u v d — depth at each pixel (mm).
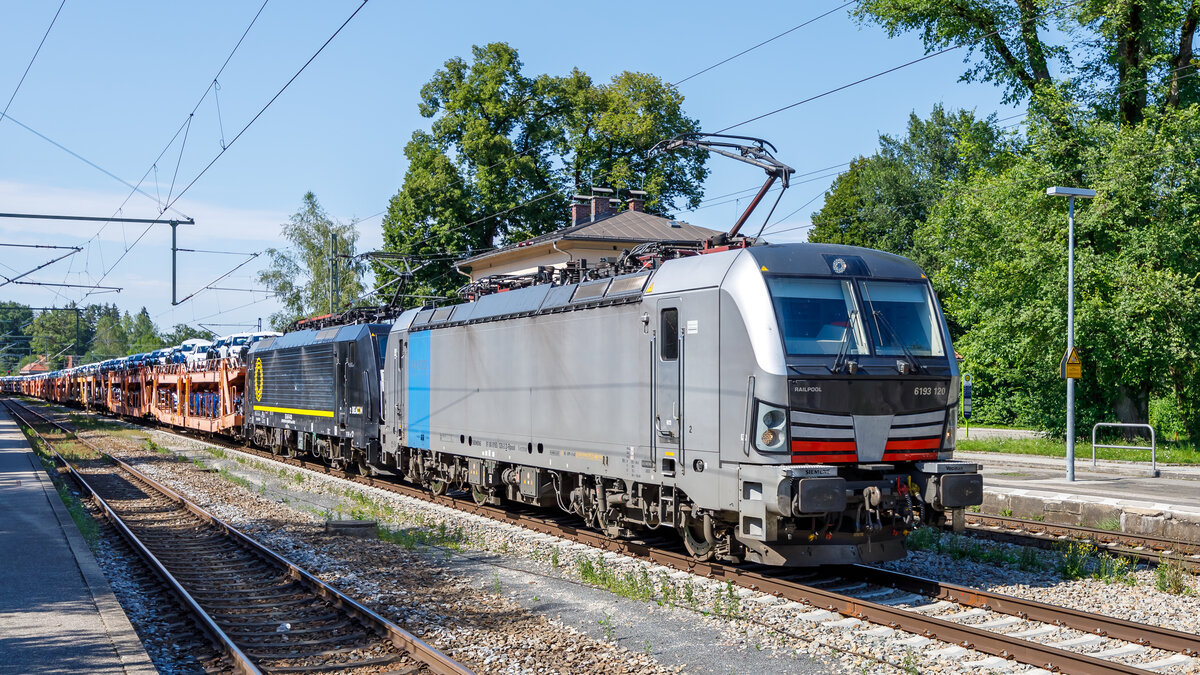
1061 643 7898
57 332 133375
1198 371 26312
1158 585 10141
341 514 16094
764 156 12758
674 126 45469
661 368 11133
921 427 10305
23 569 10836
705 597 9711
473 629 8625
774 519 9625
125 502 18734
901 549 10336
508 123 45781
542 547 12688
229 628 8961
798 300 10039
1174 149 24828
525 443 14273
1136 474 20562
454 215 43594
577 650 7941
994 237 28125
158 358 45375
